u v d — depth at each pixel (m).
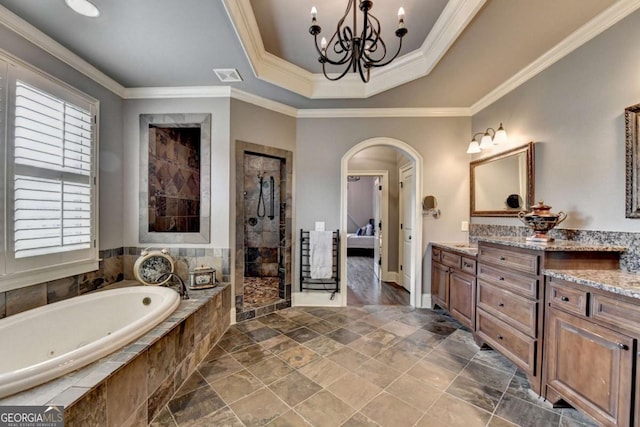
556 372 1.63
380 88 2.88
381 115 3.43
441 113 3.39
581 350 1.48
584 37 1.98
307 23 2.14
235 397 1.74
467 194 3.40
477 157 3.27
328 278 3.42
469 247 2.88
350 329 2.78
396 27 2.17
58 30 1.96
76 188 2.28
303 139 3.50
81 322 2.09
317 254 3.40
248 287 4.18
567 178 2.14
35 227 1.94
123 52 2.25
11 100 1.78
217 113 2.92
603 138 1.87
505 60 2.36
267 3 1.93
